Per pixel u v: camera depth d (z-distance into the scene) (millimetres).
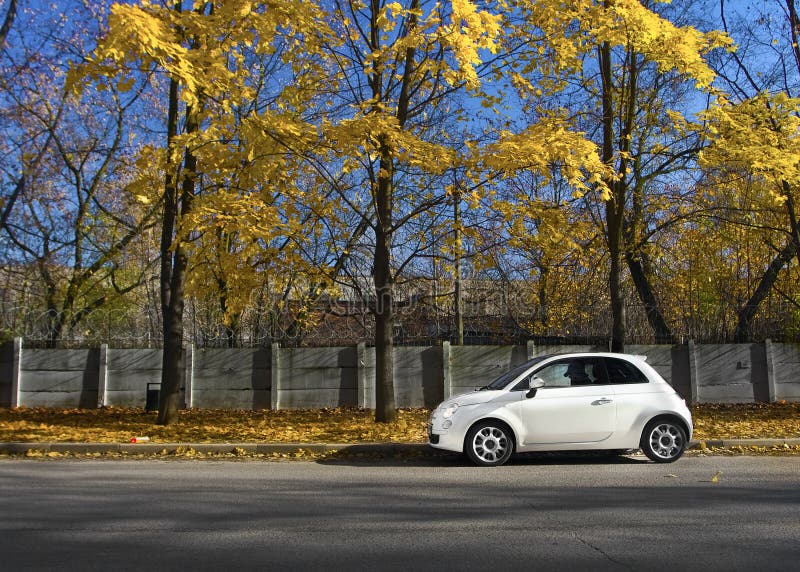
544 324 17344
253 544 5871
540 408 10156
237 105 12469
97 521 6715
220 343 17031
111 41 9719
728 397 16922
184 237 12656
